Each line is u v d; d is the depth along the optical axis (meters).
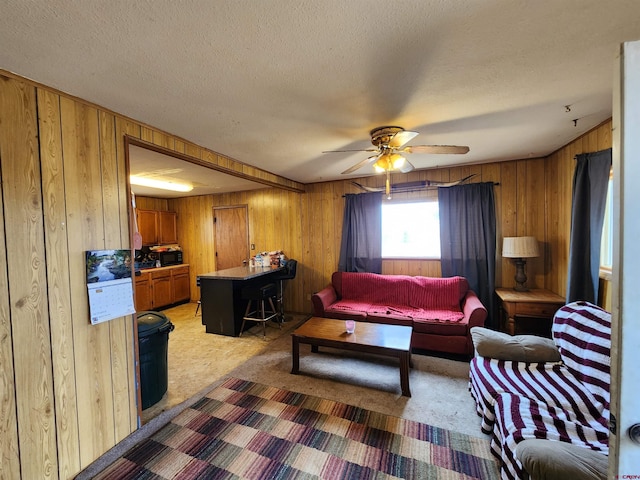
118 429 1.92
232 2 1.05
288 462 1.73
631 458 0.67
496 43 1.33
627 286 0.66
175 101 1.83
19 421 1.46
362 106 1.97
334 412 2.21
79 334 1.72
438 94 1.82
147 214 5.40
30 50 1.28
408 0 1.06
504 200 3.67
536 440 1.26
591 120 2.30
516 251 3.25
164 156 2.89
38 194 1.55
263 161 3.37
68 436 1.65
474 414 2.16
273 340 3.77
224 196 5.52
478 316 3.01
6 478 1.41
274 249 5.12
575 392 1.73
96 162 1.83
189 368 2.99
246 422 2.11
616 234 0.68
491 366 2.09
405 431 1.98
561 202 3.14
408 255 4.23
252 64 1.46
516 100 1.92
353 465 1.70
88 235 1.77
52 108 1.62
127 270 1.99
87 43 1.25
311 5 1.08
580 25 1.21
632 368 0.66
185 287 5.88
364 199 4.34
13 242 1.45
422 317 3.26
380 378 2.73
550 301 2.96
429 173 4.04
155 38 1.24
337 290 4.22
